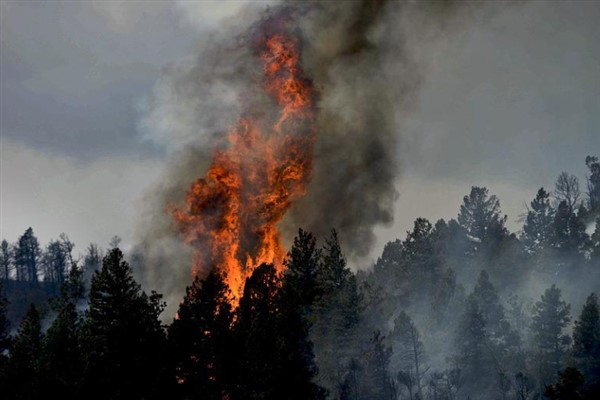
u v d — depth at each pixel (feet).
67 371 255.70
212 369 272.31
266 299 289.12
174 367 267.80
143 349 263.29
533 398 319.47
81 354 260.21
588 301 320.70
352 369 304.71
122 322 262.67
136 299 269.23
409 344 326.65
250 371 267.80
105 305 266.98
